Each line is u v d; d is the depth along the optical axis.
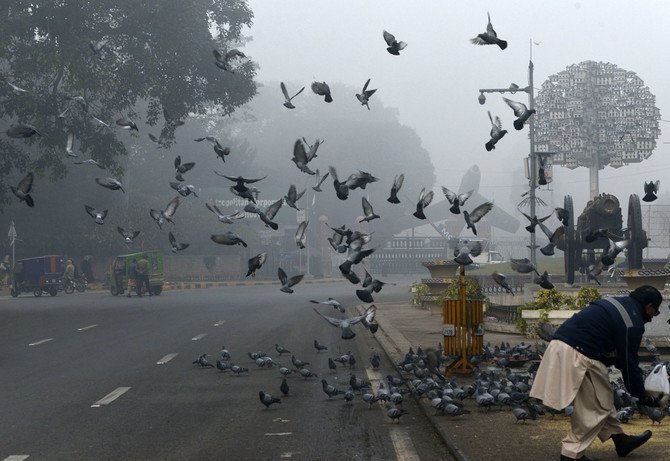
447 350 13.59
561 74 40.06
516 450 8.16
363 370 15.13
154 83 34.78
